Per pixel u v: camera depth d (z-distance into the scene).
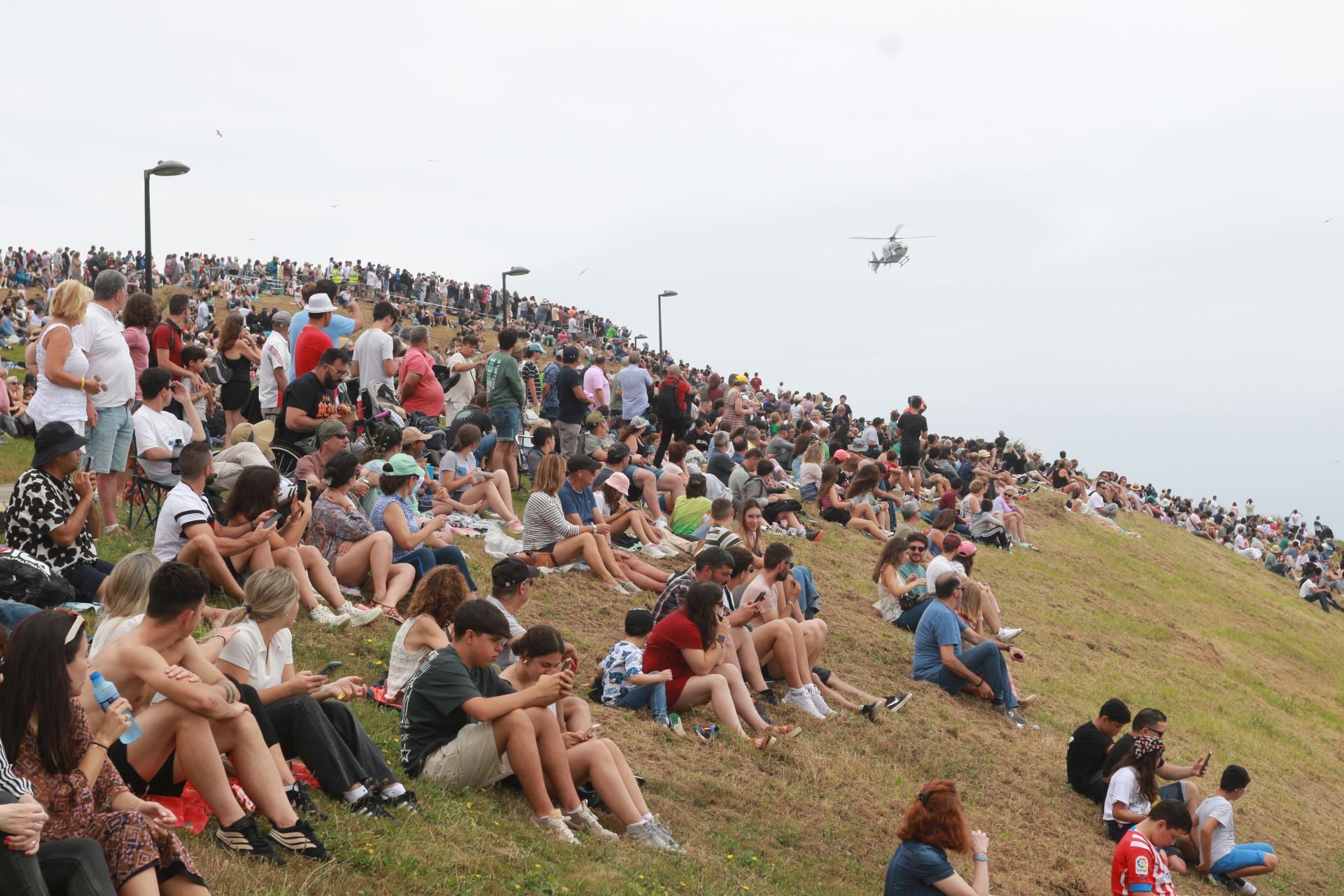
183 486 9.26
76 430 10.44
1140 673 19.62
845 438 28.70
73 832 5.00
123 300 11.10
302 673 6.98
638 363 22.91
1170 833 9.67
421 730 7.75
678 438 21.41
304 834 6.10
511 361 16.53
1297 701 22.86
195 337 26.19
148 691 6.11
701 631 10.34
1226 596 30.81
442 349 44.19
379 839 6.50
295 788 6.56
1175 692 19.22
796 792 9.98
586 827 7.88
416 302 52.91
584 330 57.41
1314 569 38.19
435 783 7.56
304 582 9.93
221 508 9.57
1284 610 32.75
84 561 8.95
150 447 11.47
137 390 13.75
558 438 18.58
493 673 8.10
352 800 6.80
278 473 9.66
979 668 13.88
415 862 6.36
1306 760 18.31
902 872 7.69
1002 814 11.33
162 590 6.11
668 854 7.99
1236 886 11.91
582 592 12.96
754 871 8.38
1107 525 33.38
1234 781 12.00
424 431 15.91
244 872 5.65
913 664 14.20
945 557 15.75
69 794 5.07
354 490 11.27
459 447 14.63
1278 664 25.72
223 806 5.92
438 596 8.78
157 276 48.00
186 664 6.23
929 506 26.83
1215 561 36.94
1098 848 11.27
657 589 13.85
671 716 10.32
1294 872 13.34
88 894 4.64
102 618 6.68
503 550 13.58
